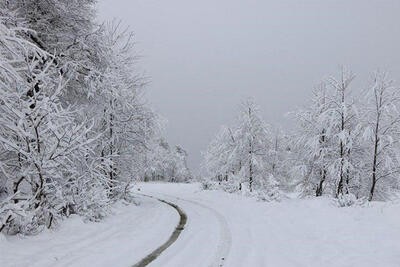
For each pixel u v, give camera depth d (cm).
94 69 1247
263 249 708
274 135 3288
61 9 1152
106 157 1072
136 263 566
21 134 702
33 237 690
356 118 1969
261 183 2878
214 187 2923
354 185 2047
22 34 1041
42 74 729
